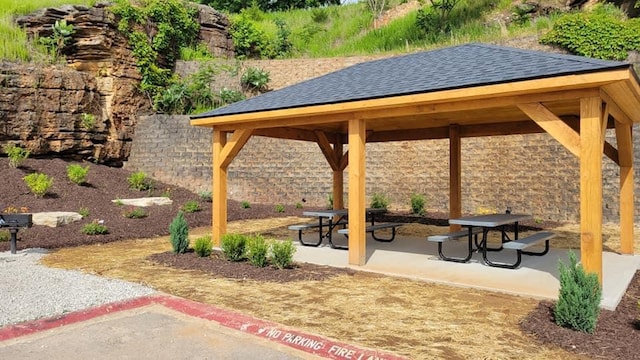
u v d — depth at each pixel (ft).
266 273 22.33
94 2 55.98
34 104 48.19
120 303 17.44
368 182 51.93
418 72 23.76
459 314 16.19
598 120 16.93
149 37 60.23
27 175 43.39
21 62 49.26
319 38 78.38
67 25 54.19
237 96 61.16
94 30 54.49
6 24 53.11
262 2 106.93
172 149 56.29
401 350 12.90
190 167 55.57
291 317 15.88
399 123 31.27
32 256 27.22
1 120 45.91
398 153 50.67
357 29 78.59
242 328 14.87
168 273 22.61
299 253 27.63
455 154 32.73
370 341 13.60
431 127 34.12
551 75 16.79
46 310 16.47
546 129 18.07
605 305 16.56
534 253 27.17
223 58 67.36
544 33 51.06
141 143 57.57
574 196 41.63
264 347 13.38
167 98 58.85
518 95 18.65
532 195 43.73
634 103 20.67
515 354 12.59
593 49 46.39
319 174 53.47
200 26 67.62
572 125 26.35
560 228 38.27
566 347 13.00
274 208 51.44
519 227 38.96
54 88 49.73
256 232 37.27
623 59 45.16
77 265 24.68
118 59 56.39
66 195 43.19
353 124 23.57
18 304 17.12
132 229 36.76
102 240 32.71
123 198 46.73
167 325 15.30
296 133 32.14
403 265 24.02
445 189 48.29
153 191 51.31
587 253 17.03
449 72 21.91
